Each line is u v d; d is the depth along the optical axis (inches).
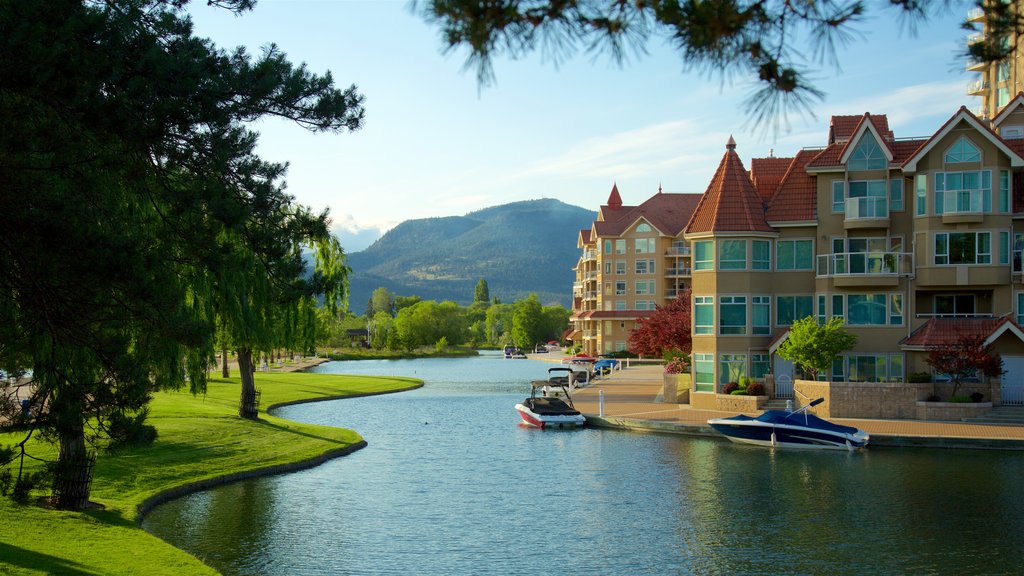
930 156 1753.2
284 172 788.6
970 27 300.0
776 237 1877.5
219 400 2060.8
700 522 986.7
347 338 6707.7
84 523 858.1
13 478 653.3
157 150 665.0
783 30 282.7
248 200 764.0
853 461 1343.5
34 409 618.2
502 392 2874.0
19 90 549.0
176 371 991.6
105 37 592.7
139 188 695.1
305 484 1202.0
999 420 1595.7
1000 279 1716.3
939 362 1636.3
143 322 644.1
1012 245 1728.6
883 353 1796.3
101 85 593.0
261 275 1418.6
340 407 2314.2
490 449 1520.7
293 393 2559.1
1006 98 2674.7
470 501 1098.1
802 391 1756.9
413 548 888.3
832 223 1840.6
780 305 1881.2
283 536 928.3
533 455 1449.3
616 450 1487.5
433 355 6476.4
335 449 1459.2
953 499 1071.6
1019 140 1784.0
